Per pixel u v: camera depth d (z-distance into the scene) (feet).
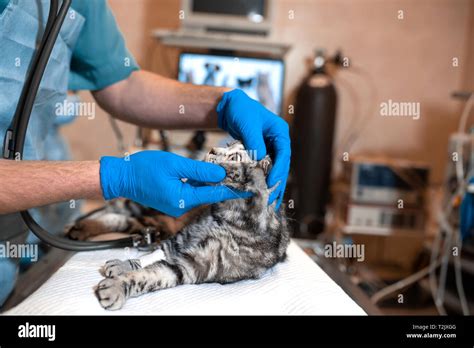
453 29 7.39
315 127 6.37
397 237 7.32
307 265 2.75
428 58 7.45
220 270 2.55
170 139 5.92
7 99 2.51
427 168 6.49
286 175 2.63
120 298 2.06
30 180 2.07
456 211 5.56
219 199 2.34
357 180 6.51
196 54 6.25
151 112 3.38
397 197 6.52
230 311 2.08
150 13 7.04
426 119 7.59
